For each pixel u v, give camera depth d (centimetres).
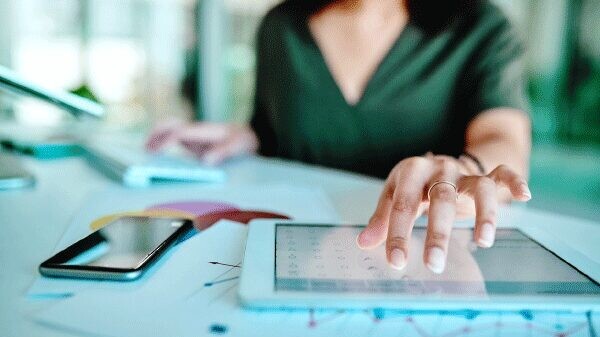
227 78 228
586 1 335
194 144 87
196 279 33
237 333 26
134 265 33
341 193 61
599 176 300
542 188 279
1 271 34
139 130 151
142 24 208
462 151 98
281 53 113
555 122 360
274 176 72
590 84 351
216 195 59
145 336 26
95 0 195
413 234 41
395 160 106
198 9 217
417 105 103
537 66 344
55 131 114
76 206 53
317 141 111
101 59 200
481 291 30
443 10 103
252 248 36
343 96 108
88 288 31
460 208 43
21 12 177
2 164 68
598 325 28
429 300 28
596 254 40
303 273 32
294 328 27
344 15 108
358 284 30
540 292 30
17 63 178
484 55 96
